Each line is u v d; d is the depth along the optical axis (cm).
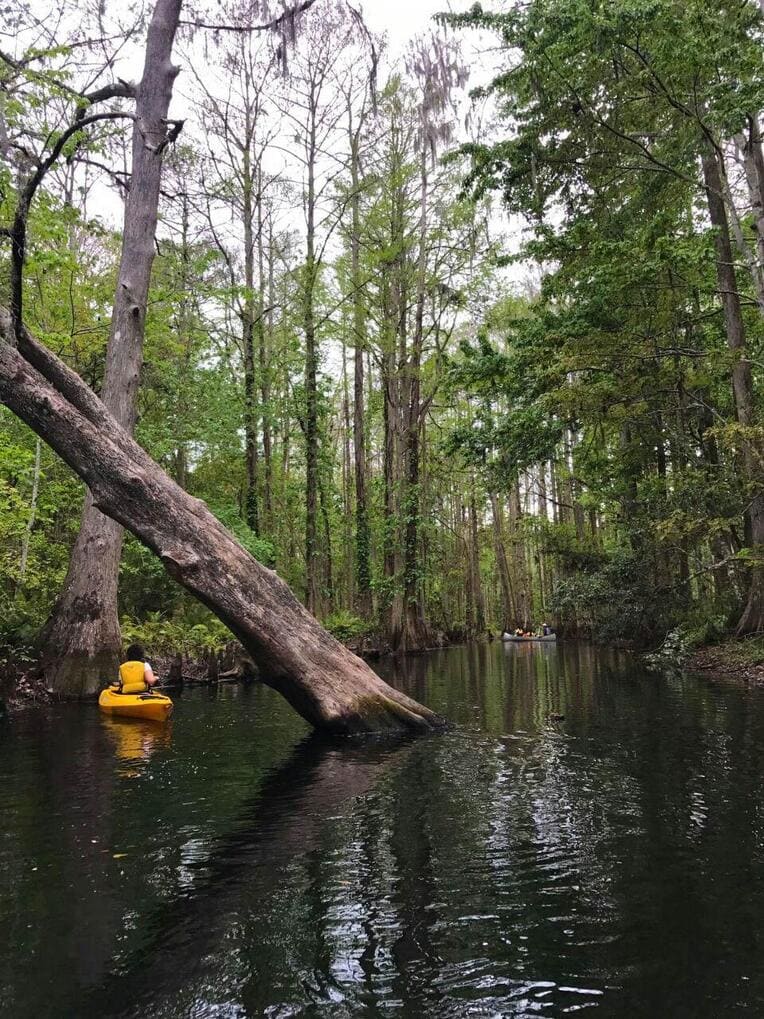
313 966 295
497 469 1820
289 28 1254
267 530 2441
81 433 767
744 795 532
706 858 405
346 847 441
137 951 310
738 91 1216
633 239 1528
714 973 283
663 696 1095
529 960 296
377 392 3325
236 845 447
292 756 720
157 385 1917
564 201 1655
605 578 2022
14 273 772
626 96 1479
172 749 759
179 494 808
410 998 270
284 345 2464
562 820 486
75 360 1688
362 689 849
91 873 402
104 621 1200
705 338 1859
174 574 780
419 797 555
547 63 1348
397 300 2633
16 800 557
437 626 3681
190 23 1272
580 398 1605
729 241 1662
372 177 2402
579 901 353
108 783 611
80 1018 261
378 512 3144
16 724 931
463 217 2423
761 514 1527
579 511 3006
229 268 1967
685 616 1830
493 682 1441
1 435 1420
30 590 1452
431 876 390
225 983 283
